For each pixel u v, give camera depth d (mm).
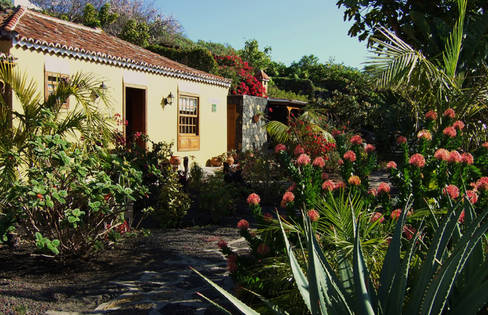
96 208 4703
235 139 18234
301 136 11734
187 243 6094
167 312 3617
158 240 6293
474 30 8523
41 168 4855
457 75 8383
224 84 16766
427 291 1936
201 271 4754
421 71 7316
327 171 10406
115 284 4355
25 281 4488
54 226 5141
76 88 6770
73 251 5133
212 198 8008
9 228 4691
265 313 2982
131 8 35531
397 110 15602
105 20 31797
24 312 3637
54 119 6348
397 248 2273
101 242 5199
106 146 6688
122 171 5480
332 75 38969
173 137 14203
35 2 32719
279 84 33375
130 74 12172
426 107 8242
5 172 5387
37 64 9359
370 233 3467
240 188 9641
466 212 2703
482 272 2156
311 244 2002
